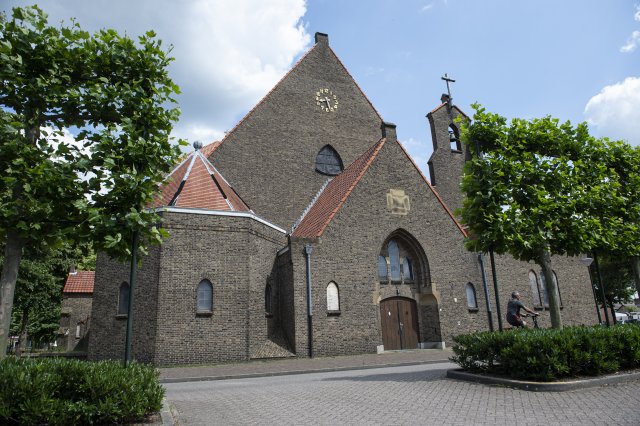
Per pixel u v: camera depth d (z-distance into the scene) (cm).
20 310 3609
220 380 1475
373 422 736
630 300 4581
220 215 2000
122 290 1992
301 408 871
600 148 1559
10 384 660
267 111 2778
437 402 873
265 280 2152
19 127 884
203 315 1872
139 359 1820
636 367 1117
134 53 1003
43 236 923
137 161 940
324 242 2172
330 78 3073
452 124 3253
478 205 1356
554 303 1341
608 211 1530
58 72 960
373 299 2223
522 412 767
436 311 2362
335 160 2952
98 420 705
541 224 1345
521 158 1442
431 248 2430
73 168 896
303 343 2025
